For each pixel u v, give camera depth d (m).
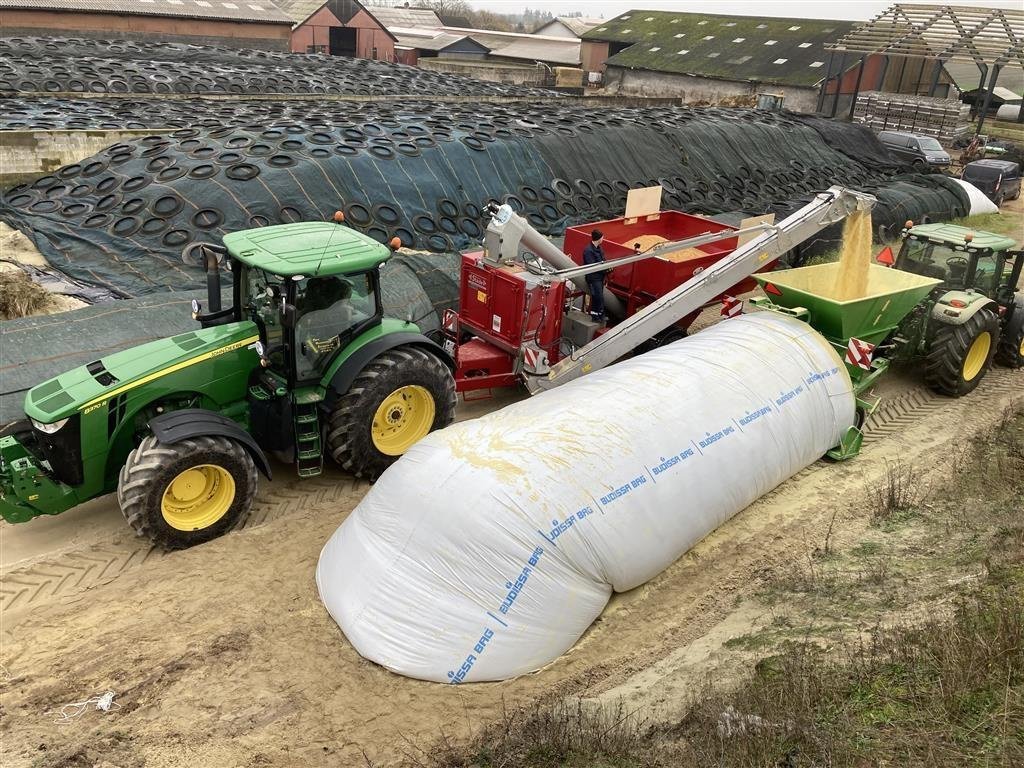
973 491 7.00
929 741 3.75
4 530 6.73
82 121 16.45
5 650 5.38
